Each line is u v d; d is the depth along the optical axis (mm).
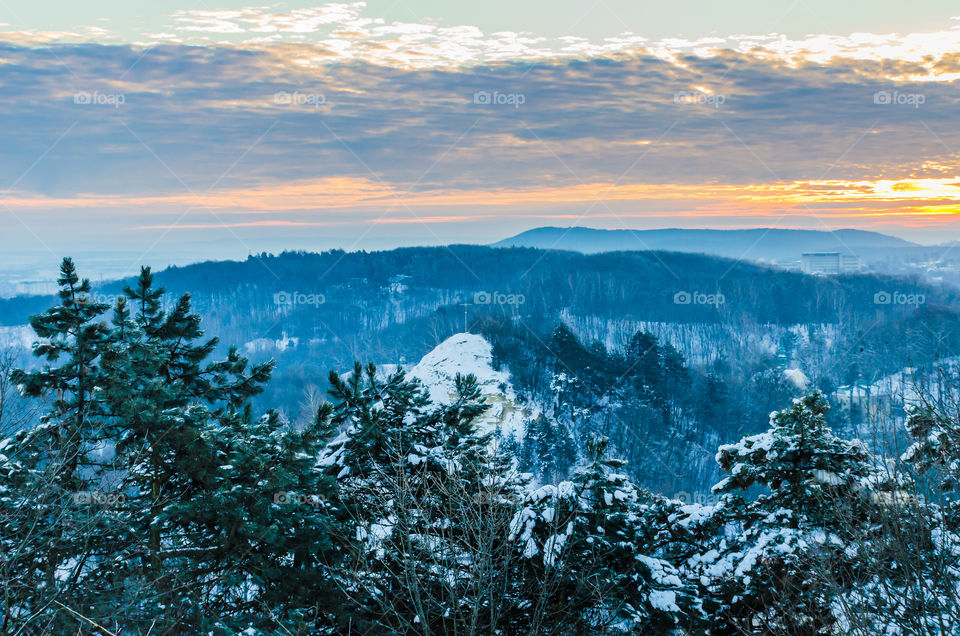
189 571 11875
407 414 15242
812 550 11719
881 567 9969
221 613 12086
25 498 10852
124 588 11055
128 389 12203
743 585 12820
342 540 13055
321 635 12797
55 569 11125
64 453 11711
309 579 12578
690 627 12789
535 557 12078
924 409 10852
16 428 12406
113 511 11914
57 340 14164
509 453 14570
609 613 12344
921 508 9906
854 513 11992
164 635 10891
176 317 16234
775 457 13859
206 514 12023
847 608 9477
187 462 12406
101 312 14445
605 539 12781
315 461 13719
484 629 11617
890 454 10969
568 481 13250
